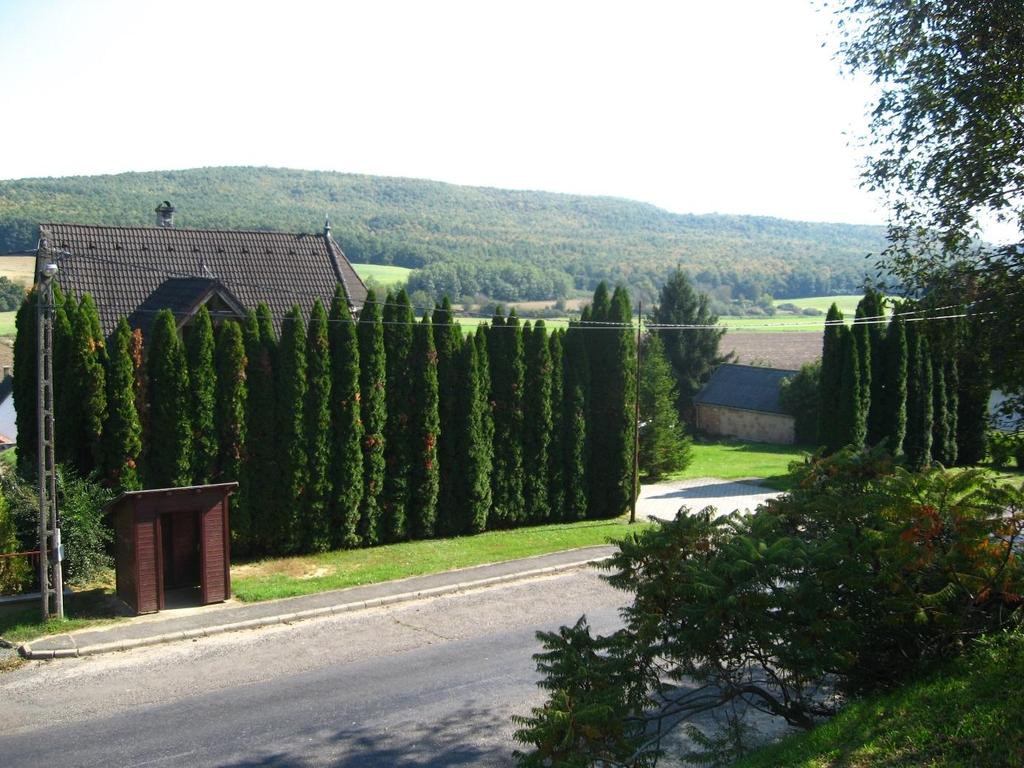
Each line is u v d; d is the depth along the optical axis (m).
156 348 23.11
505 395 29.02
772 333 101.94
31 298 23.23
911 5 14.20
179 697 15.44
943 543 10.55
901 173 15.02
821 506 11.49
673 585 10.83
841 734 10.09
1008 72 13.22
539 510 29.91
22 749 13.35
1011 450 13.65
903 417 39.41
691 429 61.81
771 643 9.94
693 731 11.25
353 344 25.69
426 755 13.34
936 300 14.72
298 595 21.28
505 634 19.09
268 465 24.55
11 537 19.81
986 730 9.05
